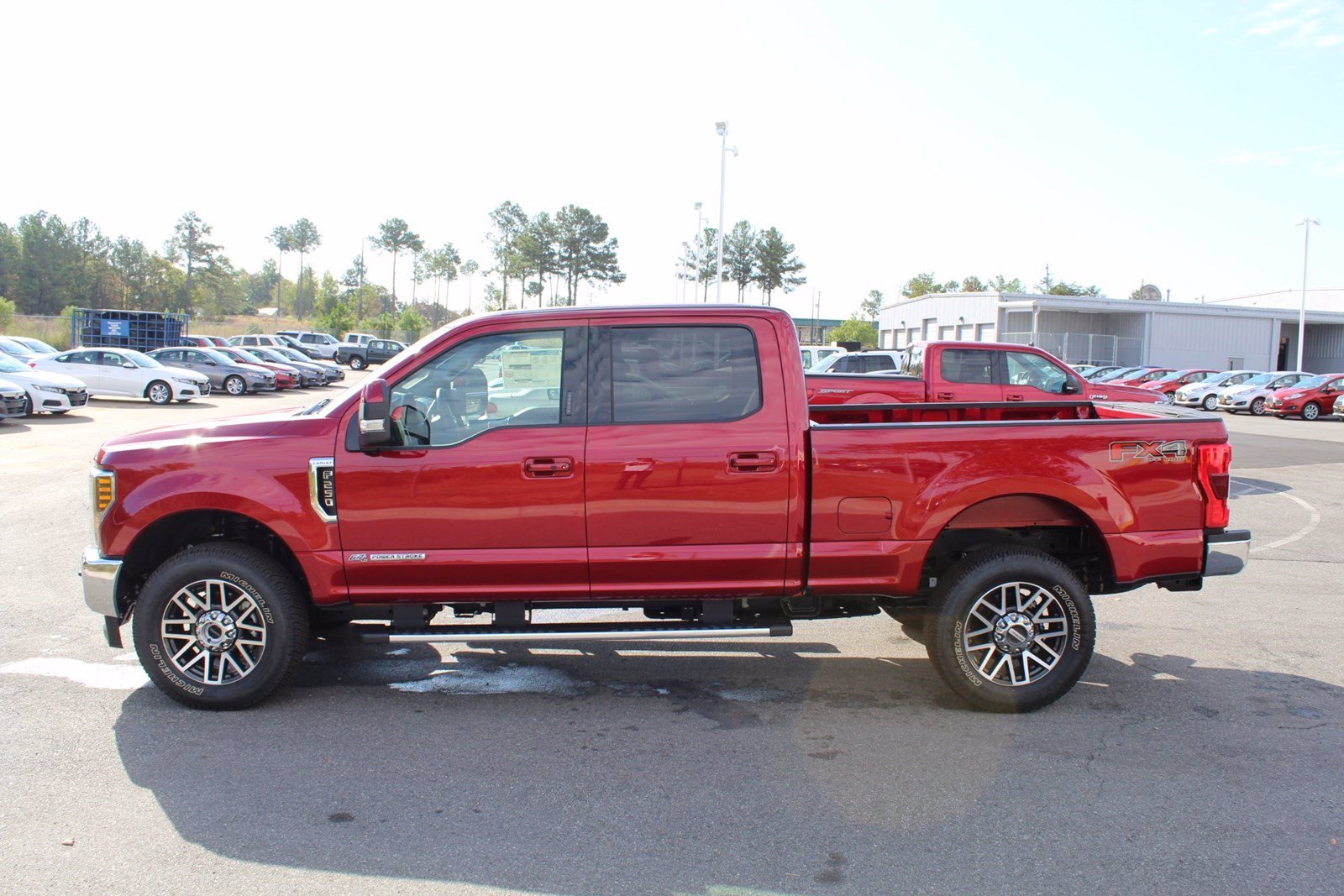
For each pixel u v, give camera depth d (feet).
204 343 149.89
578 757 14.08
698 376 15.55
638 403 15.46
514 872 10.86
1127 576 16.02
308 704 16.30
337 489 15.19
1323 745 14.80
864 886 10.61
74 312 134.51
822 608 16.62
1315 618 22.50
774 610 16.66
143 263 386.32
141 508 15.21
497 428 15.34
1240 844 11.64
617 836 11.71
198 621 15.66
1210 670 18.56
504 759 14.01
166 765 13.66
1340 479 49.42
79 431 60.08
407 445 15.24
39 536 29.76
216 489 15.16
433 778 13.33
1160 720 15.80
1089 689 17.38
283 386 115.55
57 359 85.35
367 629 15.94
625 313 15.58
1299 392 101.91
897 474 15.55
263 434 15.44
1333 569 28.04
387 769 13.60
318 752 14.19
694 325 15.58
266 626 15.58
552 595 15.60
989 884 10.68
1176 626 21.80
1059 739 14.96
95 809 12.30
